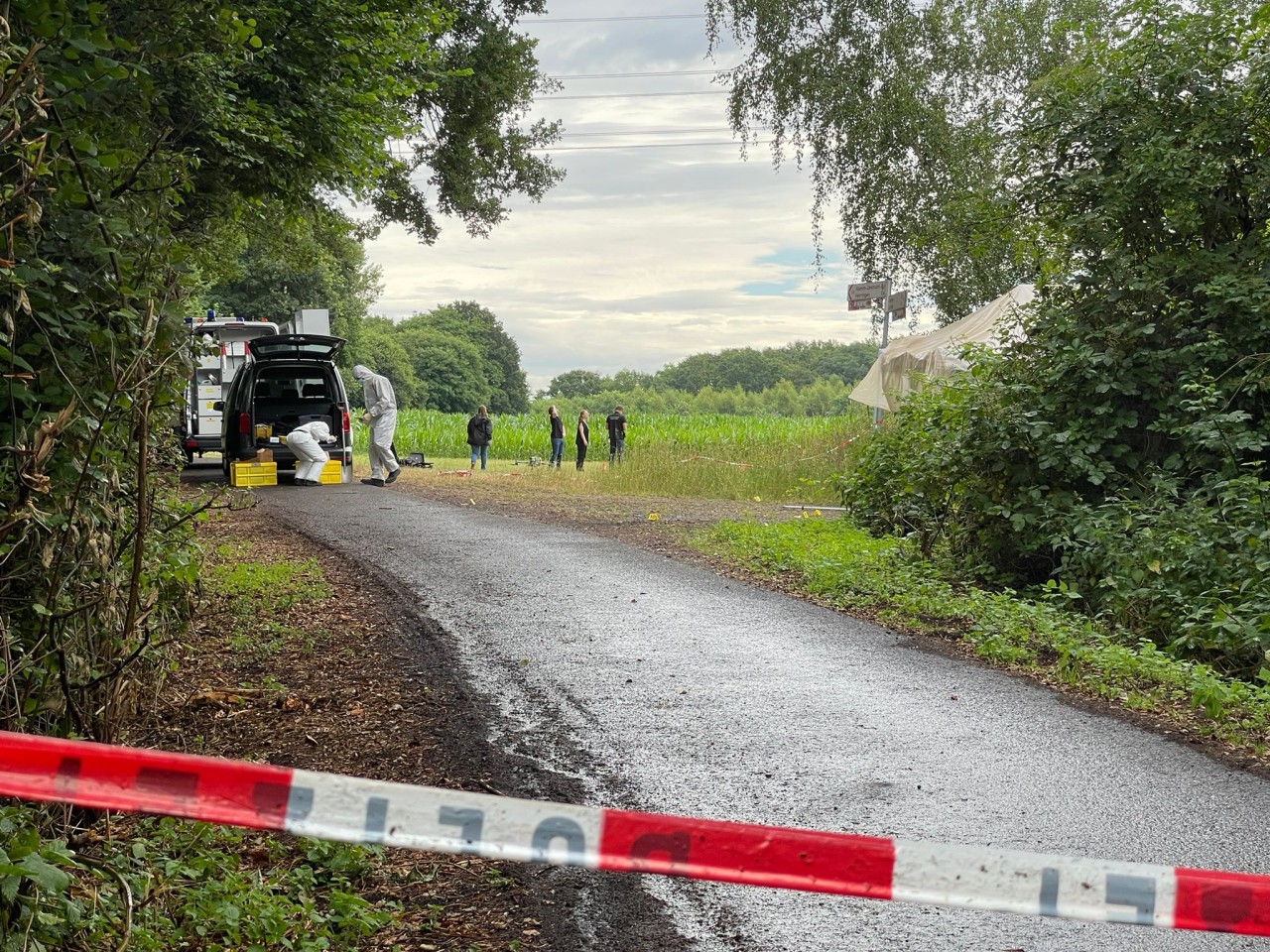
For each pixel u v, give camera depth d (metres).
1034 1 26.48
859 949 3.87
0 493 3.88
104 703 4.48
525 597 10.56
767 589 11.29
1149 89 12.60
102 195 4.47
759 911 4.17
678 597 10.69
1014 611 9.93
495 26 23.25
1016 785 5.55
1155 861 4.62
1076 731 6.52
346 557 12.76
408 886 4.39
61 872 3.15
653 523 17.31
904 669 7.97
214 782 2.39
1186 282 12.34
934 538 13.34
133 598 4.54
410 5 13.44
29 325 4.09
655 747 6.13
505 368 176.00
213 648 8.22
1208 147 12.23
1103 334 12.20
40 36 4.08
